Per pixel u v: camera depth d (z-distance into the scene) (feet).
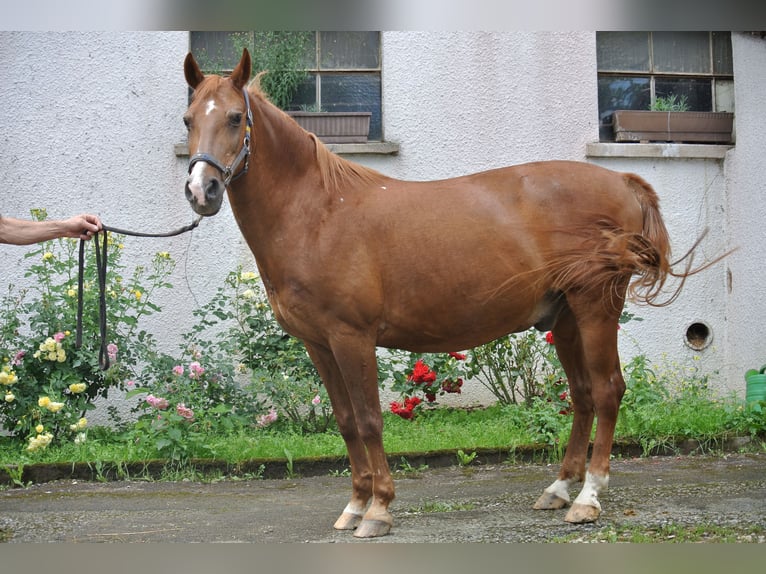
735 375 23.77
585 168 13.44
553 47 24.03
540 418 19.03
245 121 12.26
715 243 24.22
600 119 25.03
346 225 12.67
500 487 15.89
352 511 13.16
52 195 22.75
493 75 23.91
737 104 24.14
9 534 13.23
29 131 22.72
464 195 13.15
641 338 23.79
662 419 19.20
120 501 15.61
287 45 23.90
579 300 13.09
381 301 12.67
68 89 22.82
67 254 22.17
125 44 22.98
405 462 17.89
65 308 19.93
